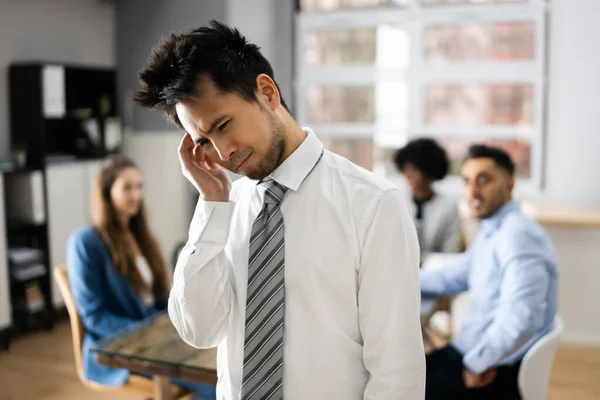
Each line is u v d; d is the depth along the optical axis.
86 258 2.65
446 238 3.94
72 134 5.53
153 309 2.86
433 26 5.50
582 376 3.88
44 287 4.88
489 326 2.32
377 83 5.69
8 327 4.42
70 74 5.49
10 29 4.97
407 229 1.26
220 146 1.20
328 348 1.28
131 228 2.92
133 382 2.50
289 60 5.85
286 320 1.30
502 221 2.35
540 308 2.11
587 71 4.85
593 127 4.88
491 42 5.38
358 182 1.29
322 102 5.88
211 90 1.16
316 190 1.30
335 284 1.27
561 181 5.01
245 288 1.35
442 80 5.51
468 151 2.42
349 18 5.68
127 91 5.85
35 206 4.77
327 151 1.37
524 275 2.14
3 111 4.94
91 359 2.58
